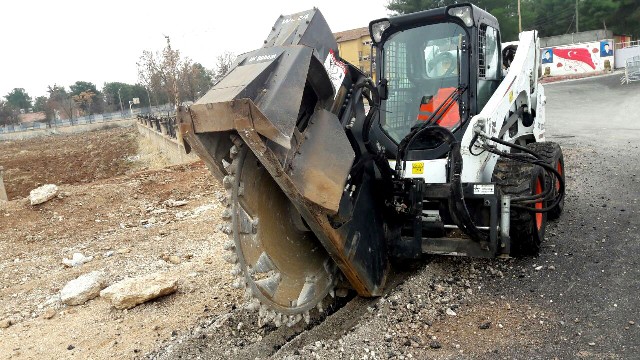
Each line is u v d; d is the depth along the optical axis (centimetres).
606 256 488
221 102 298
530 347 353
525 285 442
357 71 413
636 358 330
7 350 440
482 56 490
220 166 331
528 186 472
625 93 2111
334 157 351
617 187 733
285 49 336
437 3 3509
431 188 441
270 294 345
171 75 2653
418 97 490
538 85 666
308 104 362
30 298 578
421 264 490
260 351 382
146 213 959
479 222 454
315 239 405
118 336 446
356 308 417
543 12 4862
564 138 1259
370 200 413
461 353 352
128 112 5878
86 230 877
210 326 427
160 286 516
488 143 462
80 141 3859
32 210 973
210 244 700
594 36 4044
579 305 402
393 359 347
